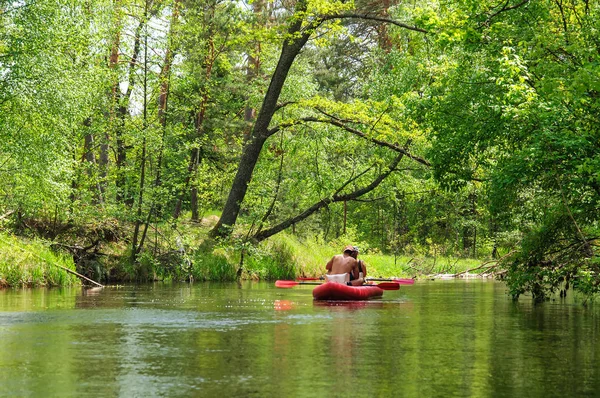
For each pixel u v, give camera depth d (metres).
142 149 23.16
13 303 13.48
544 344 8.16
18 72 18.06
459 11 15.52
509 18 16.03
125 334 8.88
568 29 15.60
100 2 23.16
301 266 26.48
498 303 14.48
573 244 14.71
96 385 5.75
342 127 26.36
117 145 26.44
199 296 15.86
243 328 9.55
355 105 25.78
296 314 11.60
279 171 27.22
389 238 46.31
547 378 6.14
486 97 16.56
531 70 13.66
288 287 20.11
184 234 24.02
